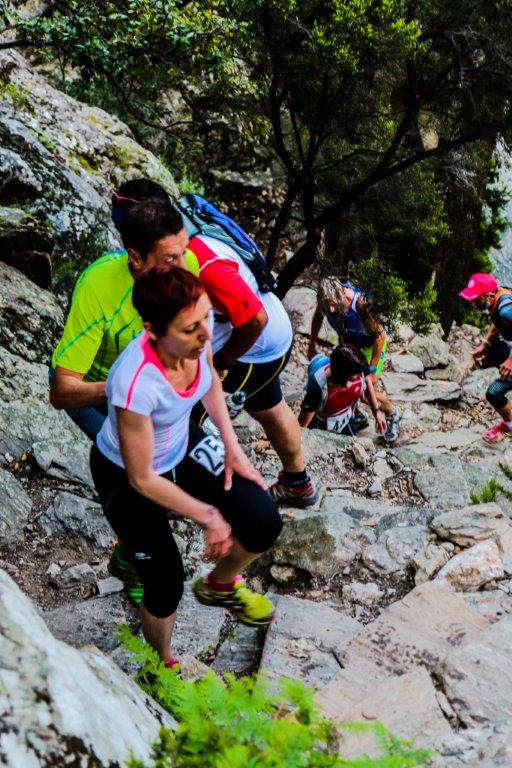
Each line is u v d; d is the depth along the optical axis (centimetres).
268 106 1019
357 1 810
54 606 447
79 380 316
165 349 242
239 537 301
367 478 621
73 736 184
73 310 316
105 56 729
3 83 995
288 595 454
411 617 399
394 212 1112
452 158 1070
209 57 796
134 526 292
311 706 218
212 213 379
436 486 605
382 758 201
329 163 1040
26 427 557
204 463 292
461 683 336
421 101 940
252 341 376
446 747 296
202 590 327
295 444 498
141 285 235
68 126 1013
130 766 183
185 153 1332
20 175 772
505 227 1463
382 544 480
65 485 534
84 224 795
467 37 875
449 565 443
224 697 211
